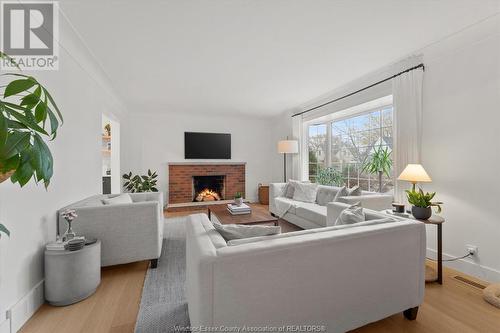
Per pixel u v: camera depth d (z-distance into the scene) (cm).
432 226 247
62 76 210
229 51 250
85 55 252
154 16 189
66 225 200
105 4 173
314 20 196
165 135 555
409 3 176
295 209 363
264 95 418
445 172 237
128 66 287
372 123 369
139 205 224
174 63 279
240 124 619
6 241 142
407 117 267
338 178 425
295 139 507
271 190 455
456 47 225
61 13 183
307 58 269
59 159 204
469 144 218
